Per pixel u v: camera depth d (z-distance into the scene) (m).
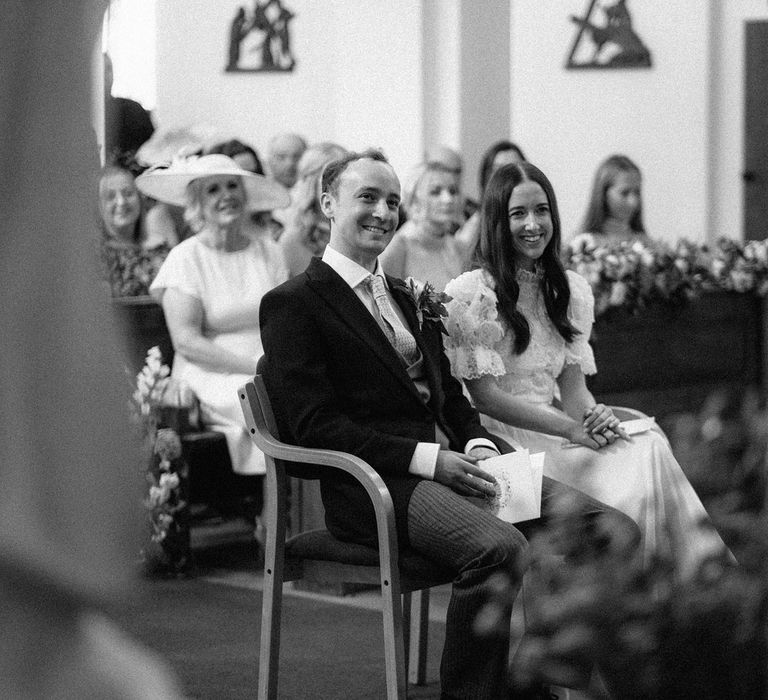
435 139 12.09
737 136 12.68
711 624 1.72
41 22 0.56
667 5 12.39
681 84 12.45
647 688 1.76
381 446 3.77
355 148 12.28
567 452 4.46
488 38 12.20
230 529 7.37
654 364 8.20
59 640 0.56
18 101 0.56
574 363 4.77
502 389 4.62
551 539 2.00
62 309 0.57
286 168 10.30
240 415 6.34
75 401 0.56
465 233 8.48
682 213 12.58
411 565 3.68
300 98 13.29
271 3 13.29
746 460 1.74
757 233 12.78
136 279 7.39
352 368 3.93
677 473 4.36
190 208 6.69
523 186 4.54
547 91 12.35
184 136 9.87
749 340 8.79
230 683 4.51
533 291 4.67
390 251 7.18
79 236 0.57
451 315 4.48
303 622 5.39
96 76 0.58
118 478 0.57
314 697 4.38
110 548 0.56
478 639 3.54
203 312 6.61
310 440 3.81
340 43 12.29
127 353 0.61
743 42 12.63
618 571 1.79
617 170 9.09
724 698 1.74
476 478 3.84
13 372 0.56
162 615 5.46
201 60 13.52
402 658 3.62
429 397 4.16
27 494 0.55
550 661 1.84
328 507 3.84
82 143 0.57
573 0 12.28
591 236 8.55
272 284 6.75
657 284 8.02
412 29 11.94
